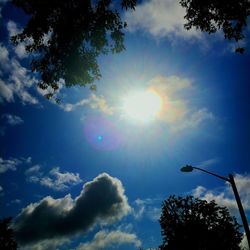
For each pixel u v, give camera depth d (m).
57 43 10.40
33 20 10.05
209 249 38.38
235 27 10.47
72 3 9.87
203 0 10.22
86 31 10.21
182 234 38.78
